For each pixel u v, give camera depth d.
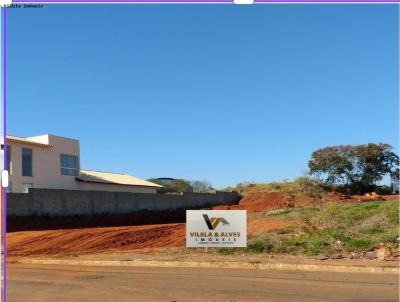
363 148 54.53
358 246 16.64
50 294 10.66
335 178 54.84
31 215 31.95
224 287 11.13
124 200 40.47
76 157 47.84
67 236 23.41
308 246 16.98
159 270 14.30
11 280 12.72
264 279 12.21
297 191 51.91
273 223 23.25
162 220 37.91
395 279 12.01
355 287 10.92
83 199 36.41
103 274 13.62
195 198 49.88
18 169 40.91
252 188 65.75
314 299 9.64
